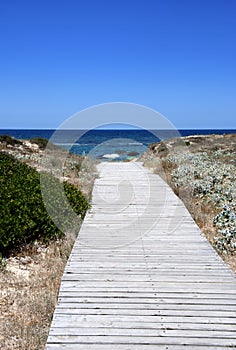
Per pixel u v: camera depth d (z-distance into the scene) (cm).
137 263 559
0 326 412
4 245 618
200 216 861
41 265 603
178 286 477
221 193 1046
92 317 401
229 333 371
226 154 1886
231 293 457
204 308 419
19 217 681
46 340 376
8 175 1036
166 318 398
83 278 503
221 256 640
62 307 422
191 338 363
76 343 355
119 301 437
